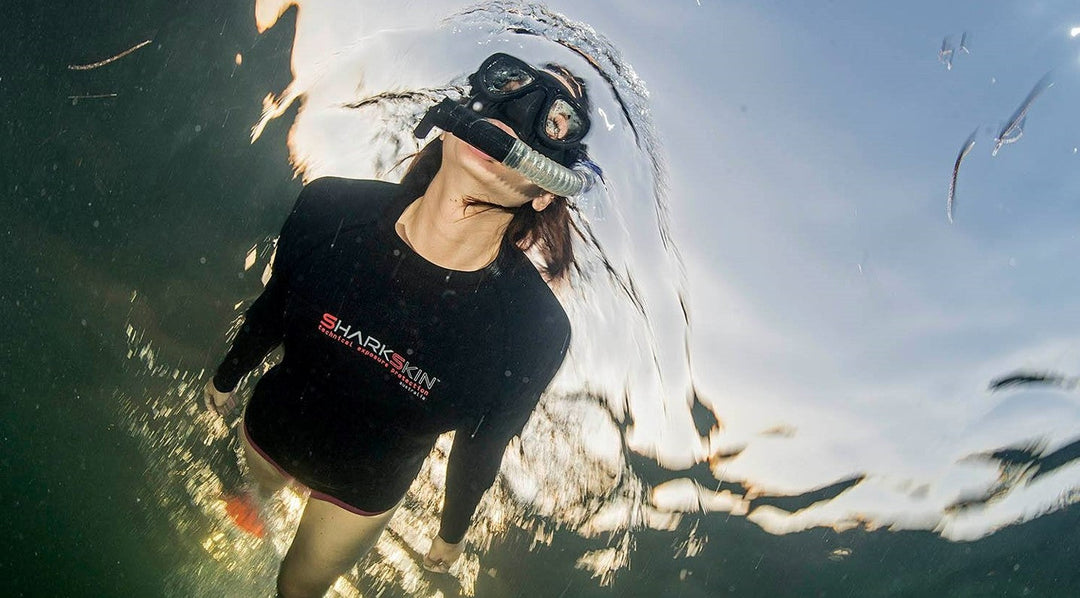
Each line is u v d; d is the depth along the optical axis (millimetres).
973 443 1546
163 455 1284
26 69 1334
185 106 1389
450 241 878
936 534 1653
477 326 935
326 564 1071
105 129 1385
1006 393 1512
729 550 1662
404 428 997
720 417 1514
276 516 1370
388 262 906
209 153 1419
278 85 1363
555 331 978
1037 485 1633
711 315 1419
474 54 1257
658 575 1629
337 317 922
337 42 1313
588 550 1605
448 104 762
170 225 1439
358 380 950
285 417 1009
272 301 972
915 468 1563
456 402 970
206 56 1360
